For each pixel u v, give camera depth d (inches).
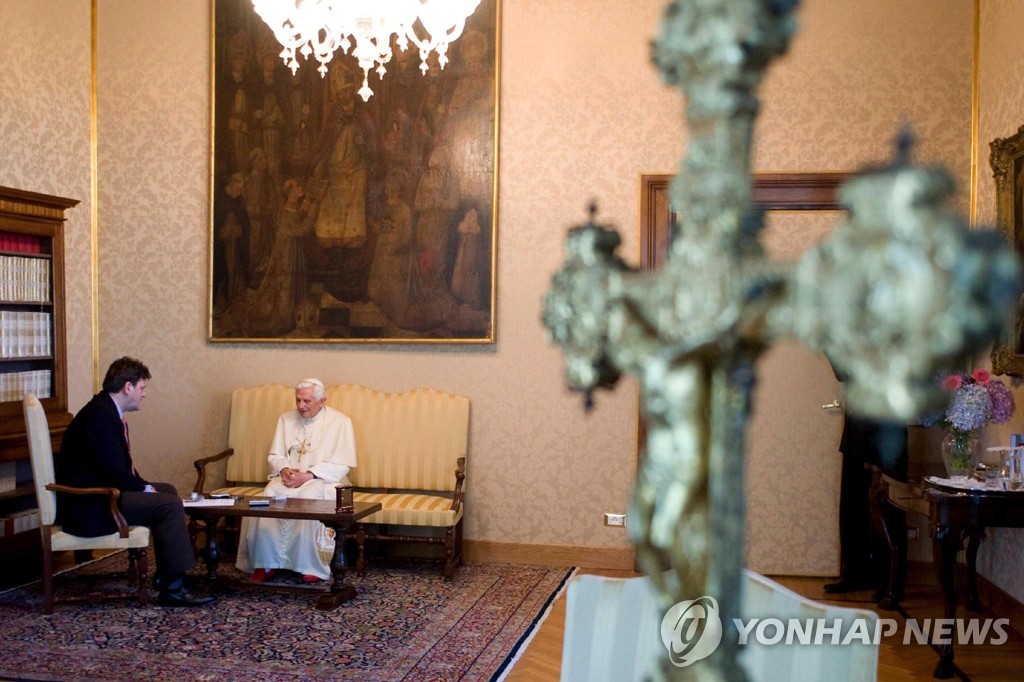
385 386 303.0
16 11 277.9
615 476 289.4
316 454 283.4
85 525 232.4
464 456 291.7
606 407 289.9
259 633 217.9
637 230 287.0
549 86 291.9
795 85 279.7
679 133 285.3
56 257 273.7
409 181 299.9
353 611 237.6
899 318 19.8
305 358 307.7
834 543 282.4
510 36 293.9
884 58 276.2
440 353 299.7
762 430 284.4
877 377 20.6
